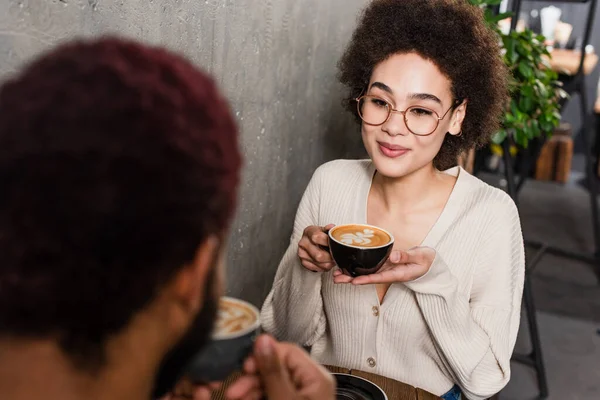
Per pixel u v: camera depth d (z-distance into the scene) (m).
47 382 0.40
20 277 0.36
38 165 0.35
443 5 1.27
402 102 1.24
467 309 1.25
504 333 1.30
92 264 0.36
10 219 0.35
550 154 5.46
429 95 1.23
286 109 2.00
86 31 1.07
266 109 1.84
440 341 1.24
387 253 1.07
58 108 0.35
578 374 2.79
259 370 0.65
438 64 1.24
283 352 0.68
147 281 0.39
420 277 1.18
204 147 0.38
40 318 0.38
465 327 1.24
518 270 1.37
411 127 1.25
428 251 1.15
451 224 1.33
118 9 1.13
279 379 0.63
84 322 0.38
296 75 2.03
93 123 0.35
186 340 0.46
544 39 2.29
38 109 0.35
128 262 0.37
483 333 1.28
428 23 1.23
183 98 0.38
